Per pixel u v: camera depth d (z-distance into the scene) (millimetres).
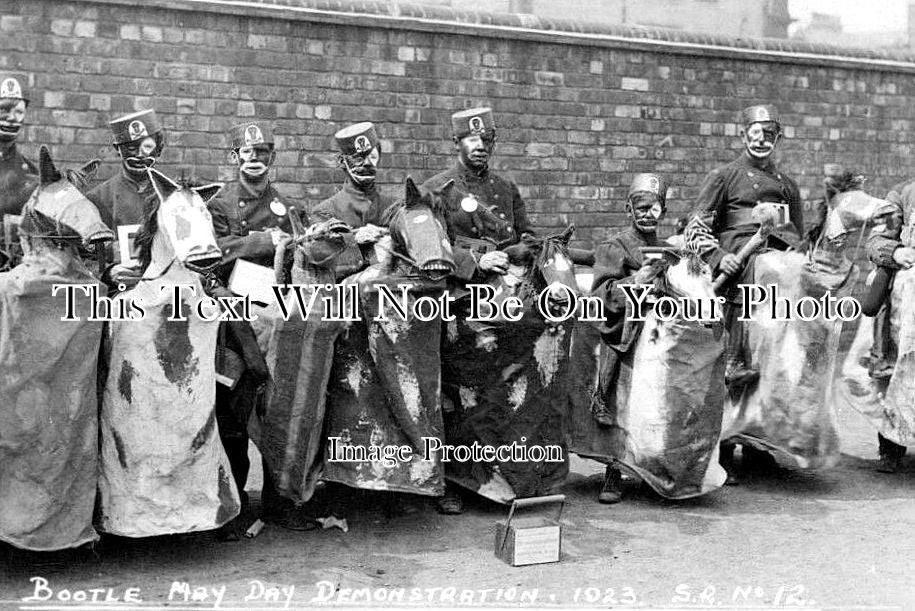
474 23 9867
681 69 10914
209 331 5586
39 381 5223
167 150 8820
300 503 6020
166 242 5570
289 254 6090
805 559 5961
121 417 5465
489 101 10055
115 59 8633
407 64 9672
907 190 8094
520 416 6500
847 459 8219
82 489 5344
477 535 6266
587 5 11328
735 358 7289
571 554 5984
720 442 7285
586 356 7027
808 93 11625
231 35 8992
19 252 5715
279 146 9219
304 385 5984
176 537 6082
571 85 10391
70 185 5430
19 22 8367
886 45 14797
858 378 7918
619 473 7043
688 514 6770
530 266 6559
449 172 7414
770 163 8438
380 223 6883
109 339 5496
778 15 12250
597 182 10578
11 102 6566
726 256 7223
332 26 9359
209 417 5598
